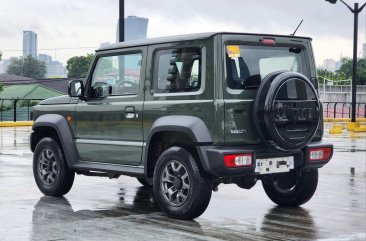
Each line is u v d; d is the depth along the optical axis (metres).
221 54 7.32
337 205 8.70
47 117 9.27
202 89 7.38
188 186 7.40
